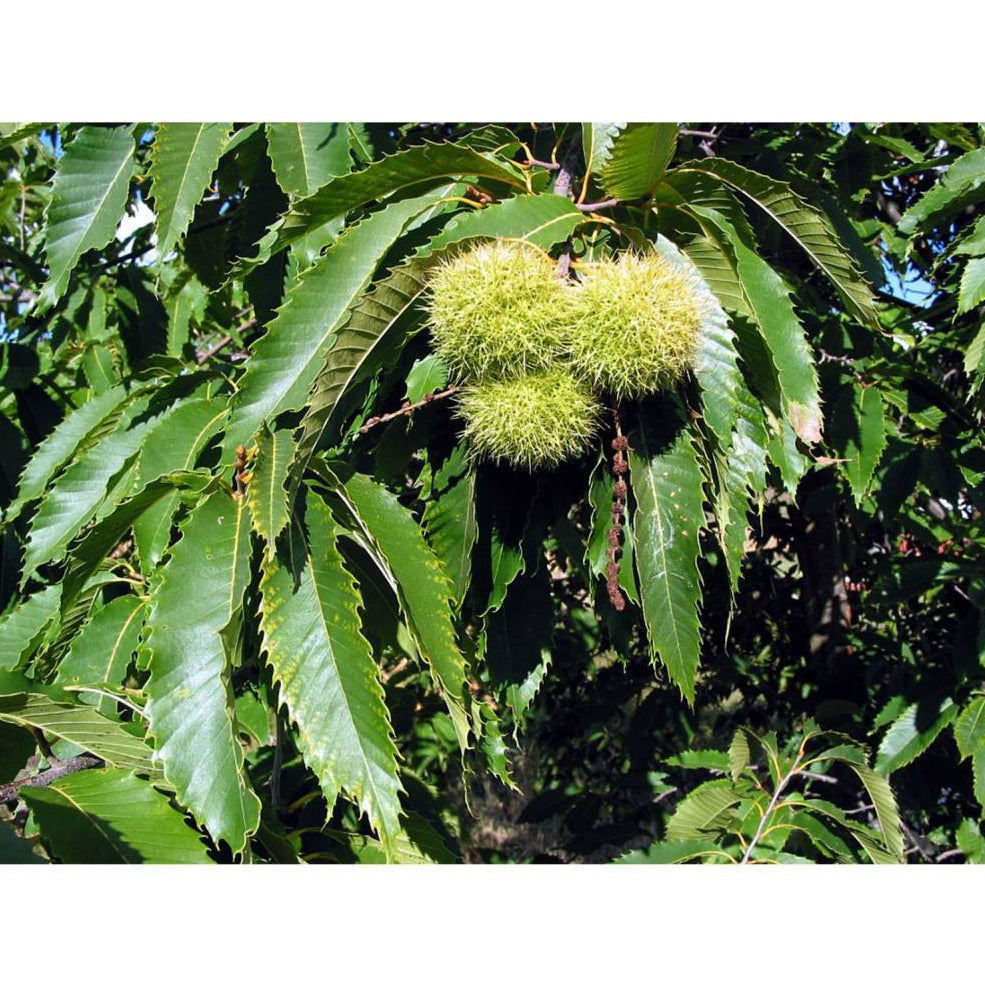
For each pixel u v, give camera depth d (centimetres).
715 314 178
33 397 303
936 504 396
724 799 242
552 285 159
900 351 304
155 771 155
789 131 312
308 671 151
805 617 448
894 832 236
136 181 307
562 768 508
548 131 266
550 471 203
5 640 236
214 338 398
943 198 269
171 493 194
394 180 178
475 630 223
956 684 277
